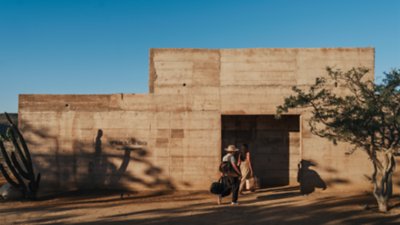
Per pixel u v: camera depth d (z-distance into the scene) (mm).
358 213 10086
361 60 13719
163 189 14172
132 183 14289
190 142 14164
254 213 10156
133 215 10039
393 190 13461
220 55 14180
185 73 14250
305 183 13586
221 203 11750
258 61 14016
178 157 14195
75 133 14453
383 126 9758
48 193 13984
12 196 12914
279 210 10516
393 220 9320
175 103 14258
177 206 11305
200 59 14227
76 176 14398
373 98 9648
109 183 14352
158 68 14320
